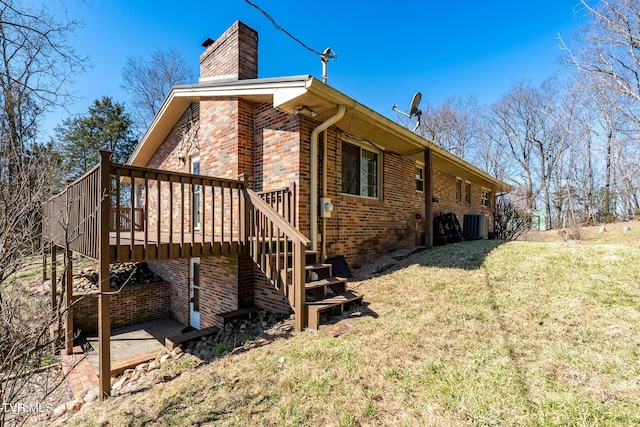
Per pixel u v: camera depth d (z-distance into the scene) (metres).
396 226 8.16
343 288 4.71
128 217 10.95
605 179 20.52
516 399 2.22
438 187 10.78
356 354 3.07
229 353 3.84
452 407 2.22
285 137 5.53
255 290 5.76
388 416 2.21
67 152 17.27
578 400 2.15
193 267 7.71
